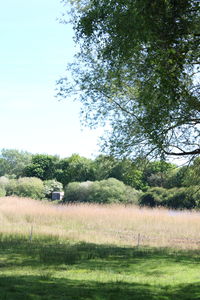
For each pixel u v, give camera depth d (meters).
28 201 37.12
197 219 30.14
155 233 26.69
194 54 9.37
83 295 9.88
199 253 18.77
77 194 46.78
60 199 53.88
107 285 11.47
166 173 18.75
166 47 8.84
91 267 14.55
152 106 11.65
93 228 28.31
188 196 19.98
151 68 11.15
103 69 16.05
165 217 30.81
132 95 16.09
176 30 8.70
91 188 45.91
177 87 8.98
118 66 12.26
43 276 12.27
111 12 10.05
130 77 13.25
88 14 10.84
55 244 20.09
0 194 51.53
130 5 8.94
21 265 14.47
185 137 15.01
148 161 16.66
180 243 22.58
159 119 11.60
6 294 9.33
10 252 17.22
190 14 9.10
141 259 16.50
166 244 22.09
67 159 67.94
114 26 9.88
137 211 32.91
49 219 30.55
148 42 9.63
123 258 16.67
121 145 16.20
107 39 10.90
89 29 10.82
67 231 25.95
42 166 68.88
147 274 13.68
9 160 110.25
